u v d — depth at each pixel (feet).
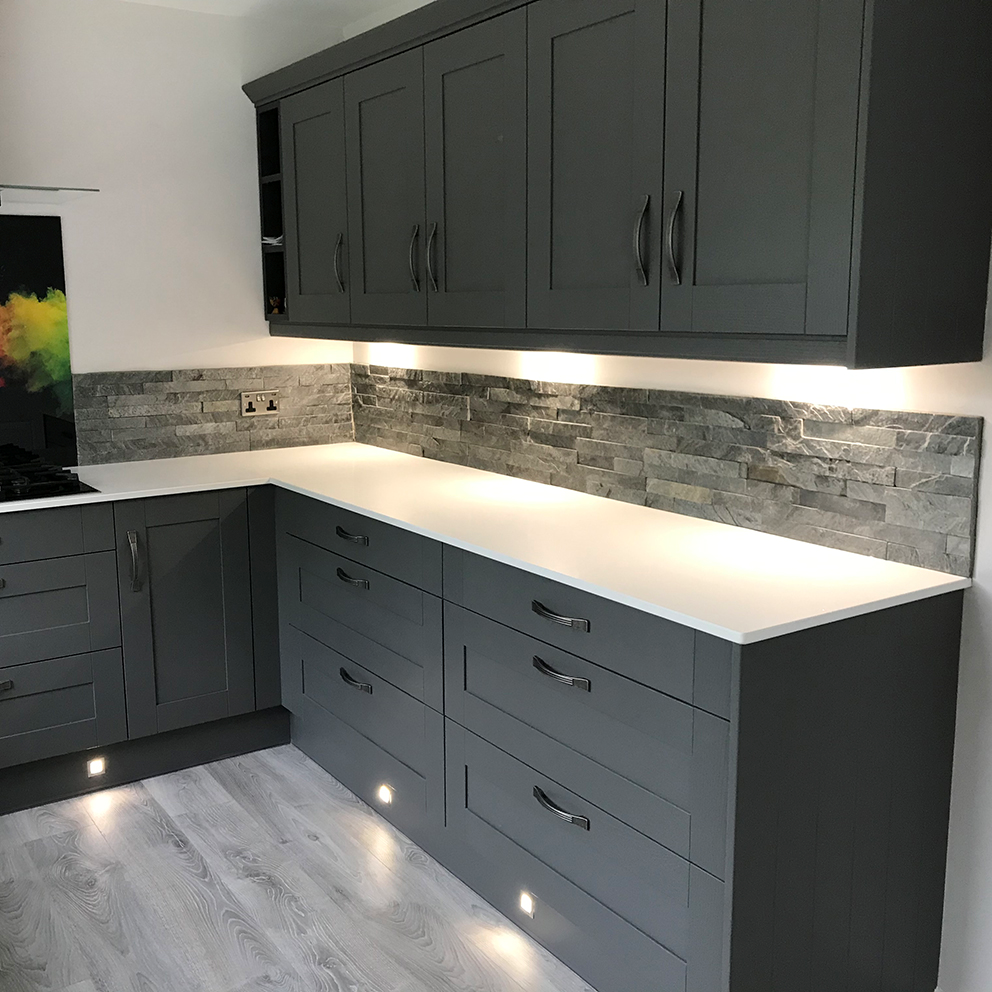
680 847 6.03
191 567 10.32
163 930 7.89
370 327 10.41
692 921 6.00
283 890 8.39
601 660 6.47
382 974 7.38
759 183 6.16
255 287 12.25
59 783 10.02
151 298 11.57
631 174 7.02
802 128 5.87
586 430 9.36
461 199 8.73
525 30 7.77
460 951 7.61
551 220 7.79
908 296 5.93
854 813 6.28
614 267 7.28
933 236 6.00
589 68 7.27
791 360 6.16
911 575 6.60
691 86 6.50
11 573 9.36
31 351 10.89
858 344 5.73
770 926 5.95
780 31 5.93
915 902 6.85
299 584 10.37
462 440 11.05
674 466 8.50
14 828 9.46
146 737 10.43
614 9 6.98
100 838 9.27
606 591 6.31
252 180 12.07
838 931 6.36
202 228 11.80
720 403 8.02
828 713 5.98
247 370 12.30
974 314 6.34
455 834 8.32
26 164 10.64
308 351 12.73
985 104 6.14
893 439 6.83
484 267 8.59
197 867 8.75
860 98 5.53
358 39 9.57
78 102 10.85
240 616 10.70
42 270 10.85
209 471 10.94
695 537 7.67
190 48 11.44
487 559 7.43
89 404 11.31
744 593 6.20
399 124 9.41
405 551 8.42
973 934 6.93
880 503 6.96
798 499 7.51
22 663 9.55
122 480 10.39
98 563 9.79
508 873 7.73
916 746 6.56
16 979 7.34
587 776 6.73
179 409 11.89
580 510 8.69
